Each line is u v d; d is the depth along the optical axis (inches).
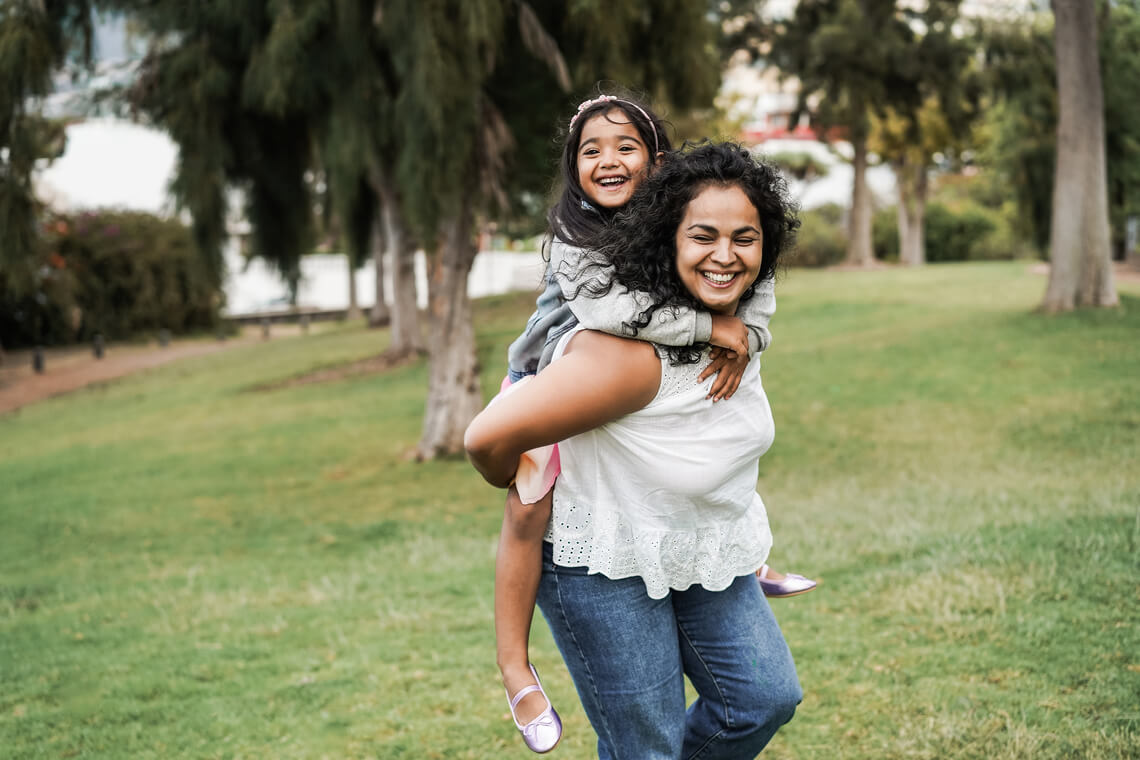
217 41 389.7
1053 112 617.3
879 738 130.7
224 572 275.3
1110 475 273.9
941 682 145.4
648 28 360.8
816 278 952.9
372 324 1080.2
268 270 463.8
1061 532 211.3
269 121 418.9
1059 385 400.2
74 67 381.4
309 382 702.5
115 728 158.9
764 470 337.4
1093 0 524.7
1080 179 532.1
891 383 446.9
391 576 251.0
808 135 1683.1
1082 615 163.8
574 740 141.9
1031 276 815.7
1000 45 677.9
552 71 343.0
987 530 224.1
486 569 247.4
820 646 165.5
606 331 76.8
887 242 1482.5
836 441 366.6
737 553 85.7
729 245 75.9
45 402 782.5
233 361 913.5
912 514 251.0
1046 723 128.1
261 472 425.1
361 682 171.9
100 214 1263.5
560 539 83.3
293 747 146.5
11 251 368.8
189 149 391.9
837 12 1021.8
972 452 327.3
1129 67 557.6
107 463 483.8
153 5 386.0
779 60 1063.6
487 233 530.9
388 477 393.1
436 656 181.6
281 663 186.2
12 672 194.1
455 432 416.8
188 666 188.9
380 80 345.4
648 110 89.8
